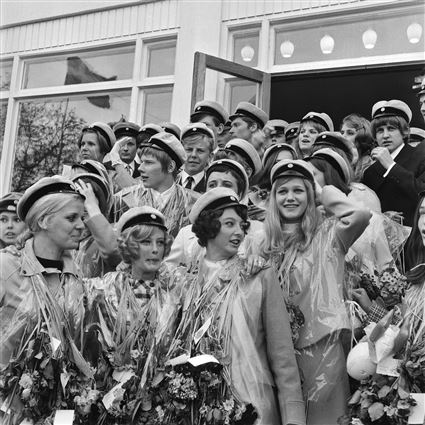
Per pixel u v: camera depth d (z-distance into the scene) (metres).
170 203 3.29
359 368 2.56
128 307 2.85
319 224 2.85
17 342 2.82
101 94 3.88
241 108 3.48
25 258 2.98
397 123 3.16
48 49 4.01
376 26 3.41
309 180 2.88
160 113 3.73
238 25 3.66
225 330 2.66
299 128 3.38
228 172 3.12
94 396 2.69
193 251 2.99
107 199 3.28
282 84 3.57
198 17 3.71
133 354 2.75
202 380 2.61
